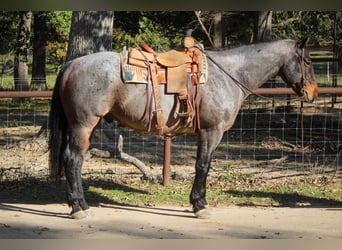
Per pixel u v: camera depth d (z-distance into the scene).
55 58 32.19
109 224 7.09
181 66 7.19
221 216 7.56
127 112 7.20
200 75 7.21
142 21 24.14
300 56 7.71
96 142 11.64
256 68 7.59
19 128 15.75
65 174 7.29
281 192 8.96
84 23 12.23
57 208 7.90
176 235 6.61
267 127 15.44
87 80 7.09
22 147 12.26
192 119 7.27
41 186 9.12
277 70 7.74
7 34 26.47
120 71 7.10
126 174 9.98
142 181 9.48
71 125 7.21
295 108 17.41
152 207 8.05
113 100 7.16
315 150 12.62
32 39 28.02
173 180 9.63
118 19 23.97
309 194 8.89
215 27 23.09
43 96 8.93
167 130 7.33
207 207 7.49
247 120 16.09
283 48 7.68
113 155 11.02
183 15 23.67
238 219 7.42
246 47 7.62
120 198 8.47
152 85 7.14
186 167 11.02
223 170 10.49
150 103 7.15
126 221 7.24
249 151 12.71
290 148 12.99
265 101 18.06
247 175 9.98
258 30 19.86
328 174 10.25
